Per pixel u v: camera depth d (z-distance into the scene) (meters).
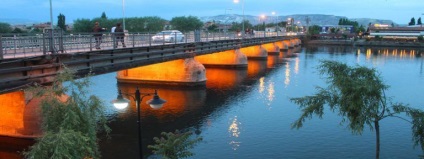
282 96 40.62
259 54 84.50
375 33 170.50
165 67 45.59
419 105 36.81
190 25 135.62
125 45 33.19
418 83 50.41
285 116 31.83
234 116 31.86
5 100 23.02
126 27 112.31
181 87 44.91
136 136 25.95
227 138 25.92
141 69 46.56
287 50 117.44
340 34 165.62
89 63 26.75
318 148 24.00
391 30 172.25
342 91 16.19
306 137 26.11
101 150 23.14
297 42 140.00
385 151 23.56
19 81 20.81
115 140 25.02
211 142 25.06
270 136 26.38
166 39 46.84
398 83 50.38
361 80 16.22
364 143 24.89
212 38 56.84
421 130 16.20
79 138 11.00
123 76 47.38
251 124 29.39
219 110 33.94
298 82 50.50
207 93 42.00
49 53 23.45
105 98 38.19
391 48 131.38
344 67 17.05
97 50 27.34
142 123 29.28
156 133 26.73
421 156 17.52
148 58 35.12
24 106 22.70
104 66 28.47
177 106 35.25
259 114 32.53
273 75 57.59
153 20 119.06
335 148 24.00
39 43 23.66
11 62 20.05
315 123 29.36
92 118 13.12
